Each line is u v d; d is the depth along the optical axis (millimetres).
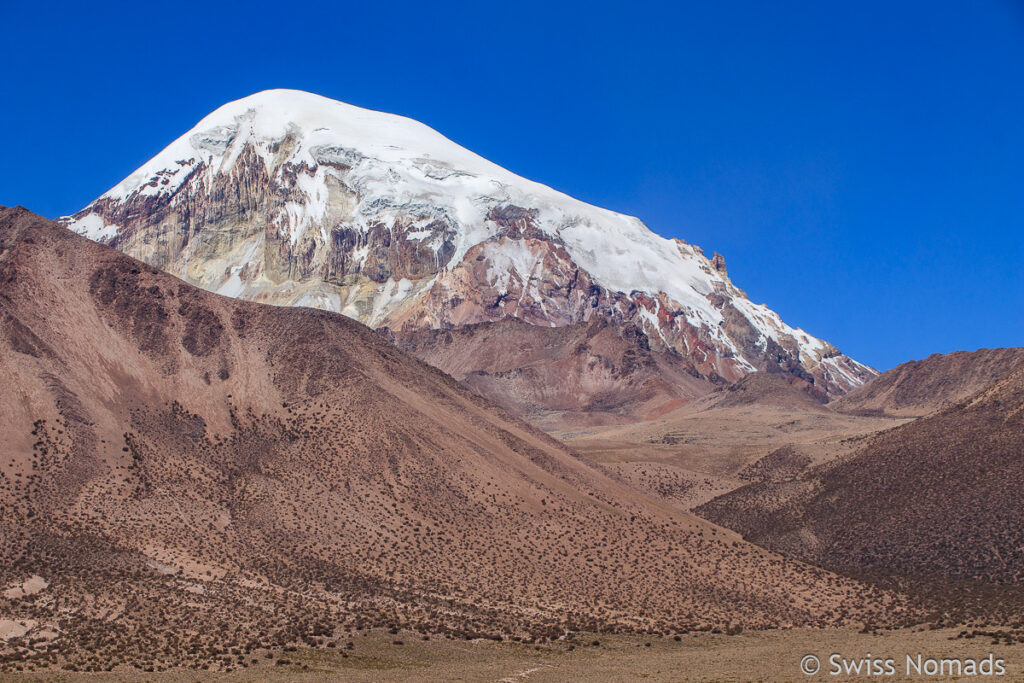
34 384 124125
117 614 95000
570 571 121750
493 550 122312
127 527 109875
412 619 103500
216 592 102438
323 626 98188
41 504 109000
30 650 87062
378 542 118375
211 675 84938
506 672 89938
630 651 101562
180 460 124312
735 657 95375
